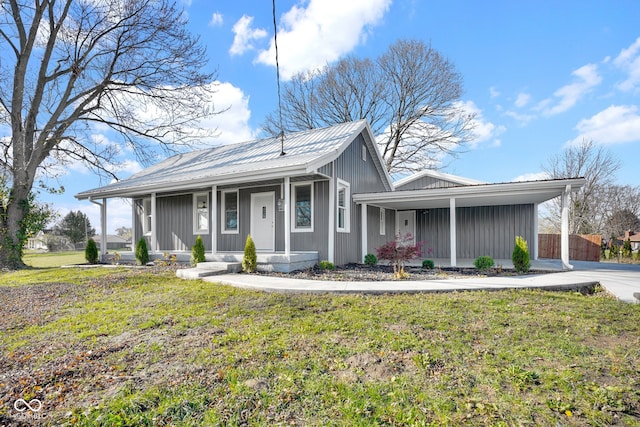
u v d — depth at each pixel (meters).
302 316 4.71
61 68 13.46
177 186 10.55
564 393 2.68
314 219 10.12
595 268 9.75
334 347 3.63
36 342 4.12
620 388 2.72
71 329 4.55
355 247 11.38
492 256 13.41
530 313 4.70
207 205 12.35
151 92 14.15
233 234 11.63
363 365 3.23
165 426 2.45
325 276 7.91
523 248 8.73
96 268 10.38
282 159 9.73
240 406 2.65
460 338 3.80
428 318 4.49
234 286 6.80
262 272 8.63
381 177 14.20
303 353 3.51
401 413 2.49
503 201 12.14
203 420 2.50
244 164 10.52
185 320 4.72
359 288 6.09
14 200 12.04
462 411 2.50
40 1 12.52
